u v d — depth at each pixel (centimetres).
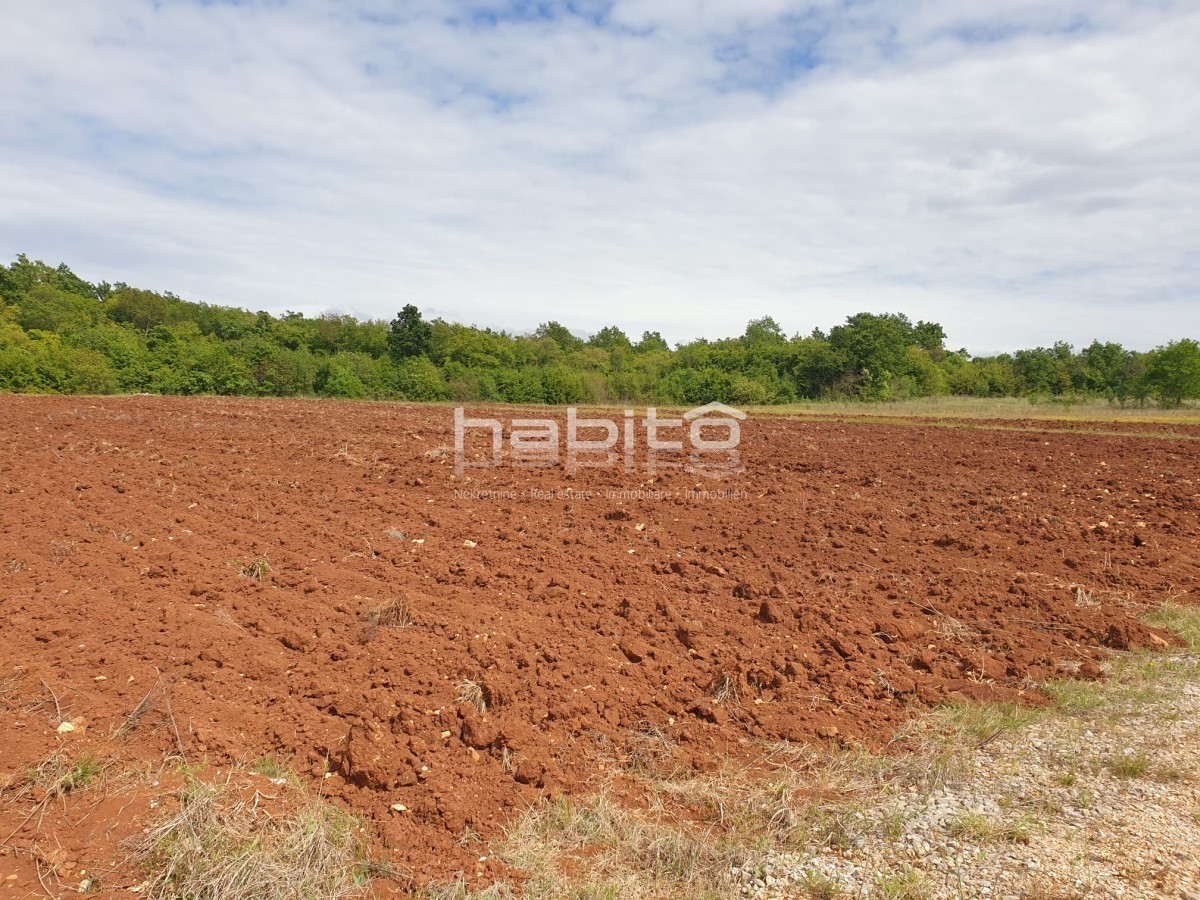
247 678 529
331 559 797
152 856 350
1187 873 357
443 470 1341
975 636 671
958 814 418
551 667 568
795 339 6562
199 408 2425
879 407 3697
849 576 812
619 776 462
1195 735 495
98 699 477
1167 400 3525
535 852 387
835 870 379
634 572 799
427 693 521
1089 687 577
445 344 6053
